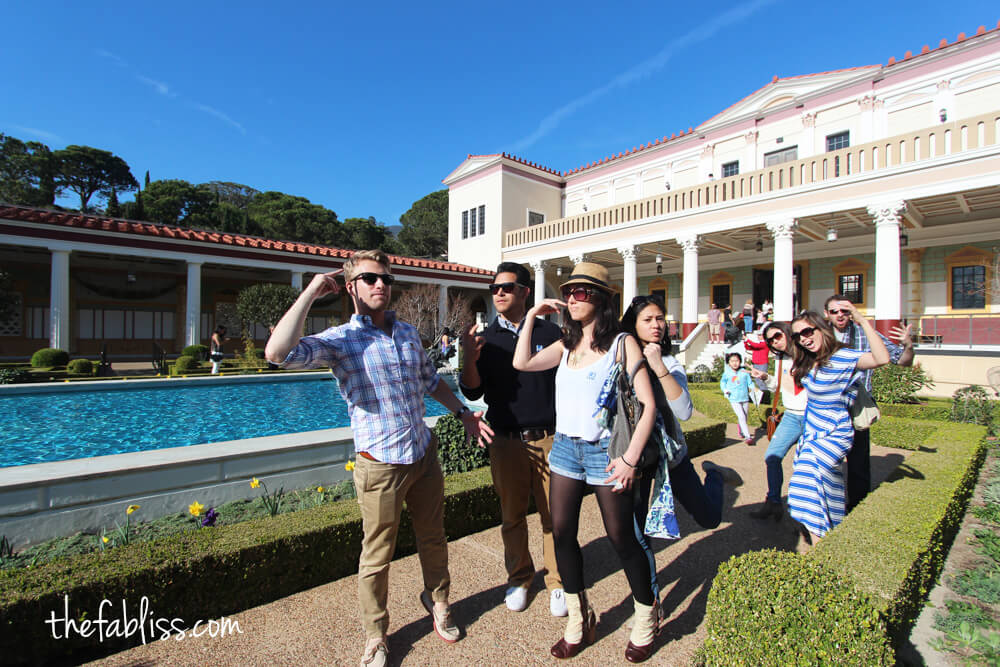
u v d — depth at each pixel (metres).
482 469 4.16
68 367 12.71
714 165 19.55
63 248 13.84
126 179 46.88
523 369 2.43
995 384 9.05
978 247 14.15
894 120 15.11
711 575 3.02
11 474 3.24
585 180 24.22
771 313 14.93
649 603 2.19
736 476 3.67
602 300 2.25
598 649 2.28
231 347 21.50
